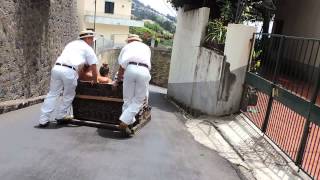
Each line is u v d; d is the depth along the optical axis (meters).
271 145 6.75
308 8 13.50
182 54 13.91
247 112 8.70
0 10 8.06
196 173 5.31
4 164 4.79
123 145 6.12
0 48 8.16
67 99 6.79
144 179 4.81
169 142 6.74
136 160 5.48
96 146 5.90
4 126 6.56
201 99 10.26
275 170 5.76
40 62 11.14
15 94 9.23
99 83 6.78
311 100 5.71
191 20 12.76
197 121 8.97
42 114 6.68
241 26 8.78
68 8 14.48
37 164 4.91
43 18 11.13
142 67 6.31
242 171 5.65
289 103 6.50
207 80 9.88
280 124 7.18
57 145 5.74
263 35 8.73
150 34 42.94
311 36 12.99
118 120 6.91
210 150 6.63
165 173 5.12
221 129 8.05
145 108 7.59
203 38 11.21
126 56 6.34
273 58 8.16
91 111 6.97
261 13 12.72
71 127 6.86
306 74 7.65
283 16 15.89
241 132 7.73
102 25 41.78
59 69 6.52
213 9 12.48
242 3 10.38
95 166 5.05
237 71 8.96
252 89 8.75
